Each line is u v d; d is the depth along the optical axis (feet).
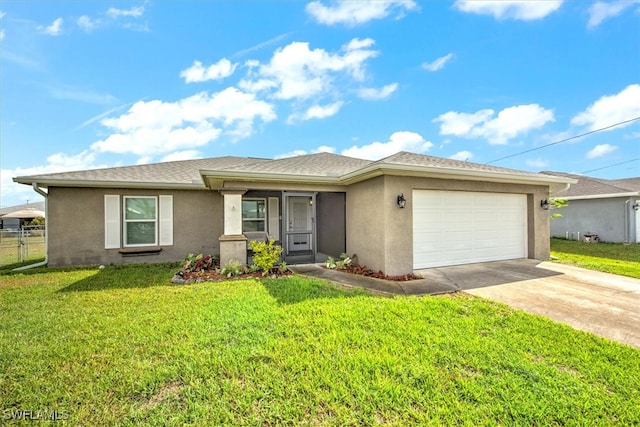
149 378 9.91
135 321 14.74
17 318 15.30
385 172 24.13
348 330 13.41
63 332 13.52
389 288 21.11
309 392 9.20
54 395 9.12
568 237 57.41
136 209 34.14
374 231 26.16
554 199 42.45
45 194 31.12
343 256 30.14
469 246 29.45
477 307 16.66
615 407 8.52
